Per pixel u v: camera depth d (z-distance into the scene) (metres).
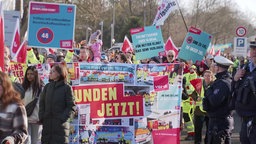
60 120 8.44
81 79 9.34
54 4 10.04
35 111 8.94
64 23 10.08
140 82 9.39
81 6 32.44
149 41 13.00
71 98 8.54
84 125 9.32
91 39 14.30
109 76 9.35
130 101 9.36
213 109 8.51
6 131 5.81
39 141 9.17
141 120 9.38
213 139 8.55
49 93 8.52
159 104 9.40
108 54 19.89
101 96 9.34
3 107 5.82
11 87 5.88
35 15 10.05
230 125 8.55
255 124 7.62
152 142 9.40
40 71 9.64
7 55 8.88
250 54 7.75
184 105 12.16
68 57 13.09
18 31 10.88
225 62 8.41
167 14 15.80
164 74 9.40
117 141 9.37
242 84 7.80
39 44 10.08
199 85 11.70
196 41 12.63
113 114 9.35
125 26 65.06
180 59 12.93
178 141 9.41
